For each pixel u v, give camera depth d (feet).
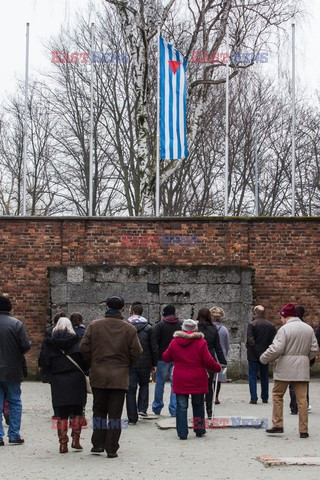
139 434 47.39
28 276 76.79
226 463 38.63
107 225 76.84
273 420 47.11
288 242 76.74
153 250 76.74
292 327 46.19
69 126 147.43
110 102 143.33
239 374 75.31
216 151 150.10
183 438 45.44
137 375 51.75
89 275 75.56
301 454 40.73
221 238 76.79
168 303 75.36
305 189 162.40
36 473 36.29
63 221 76.95
